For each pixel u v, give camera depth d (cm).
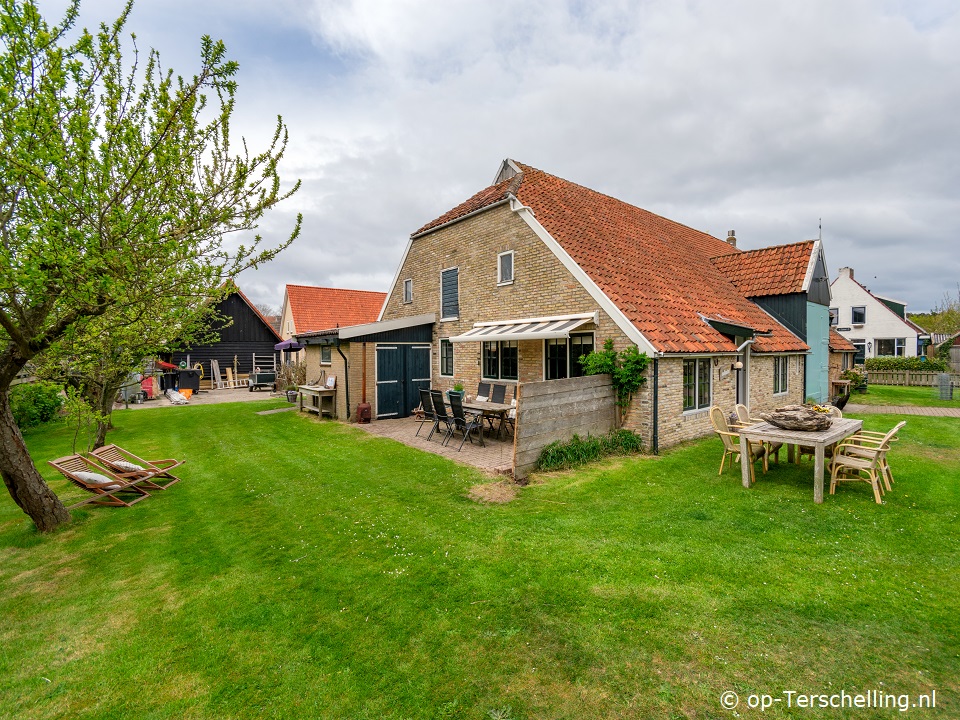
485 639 438
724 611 475
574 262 1316
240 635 461
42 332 654
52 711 372
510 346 1561
